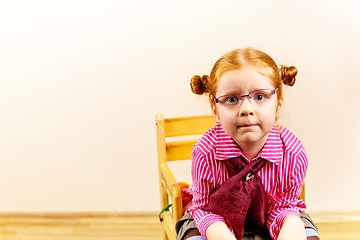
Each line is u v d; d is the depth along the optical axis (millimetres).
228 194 986
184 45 2029
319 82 2031
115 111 2123
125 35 2037
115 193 2215
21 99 2141
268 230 1070
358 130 2074
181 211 1153
